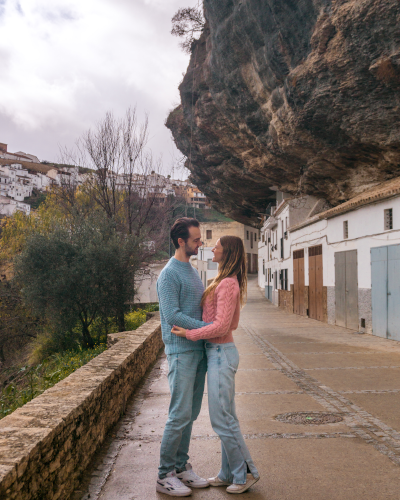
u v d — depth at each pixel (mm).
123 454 3715
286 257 24500
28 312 19062
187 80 25031
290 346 10758
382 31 11180
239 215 39000
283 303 25156
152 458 3623
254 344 11195
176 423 3084
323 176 18469
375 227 12445
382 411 5000
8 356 19688
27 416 2906
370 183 16703
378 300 12227
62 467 2820
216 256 3344
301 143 16703
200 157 30078
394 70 11516
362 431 4281
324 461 3533
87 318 17094
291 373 7434
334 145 15758
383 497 2914
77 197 21375
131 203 20250
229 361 3152
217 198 35656
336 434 4203
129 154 20172
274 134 18625
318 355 9320
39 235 16016
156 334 9312
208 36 22156
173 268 3227
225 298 3090
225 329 3051
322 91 13734
